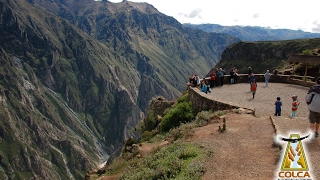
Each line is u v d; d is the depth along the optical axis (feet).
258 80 118.73
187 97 95.45
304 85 105.19
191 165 37.35
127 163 58.65
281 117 57.41
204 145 44.45
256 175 33.01
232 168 35.45
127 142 84.43
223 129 50.78
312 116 42.70
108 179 54.44
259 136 46.21
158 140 69.56
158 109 113.70
